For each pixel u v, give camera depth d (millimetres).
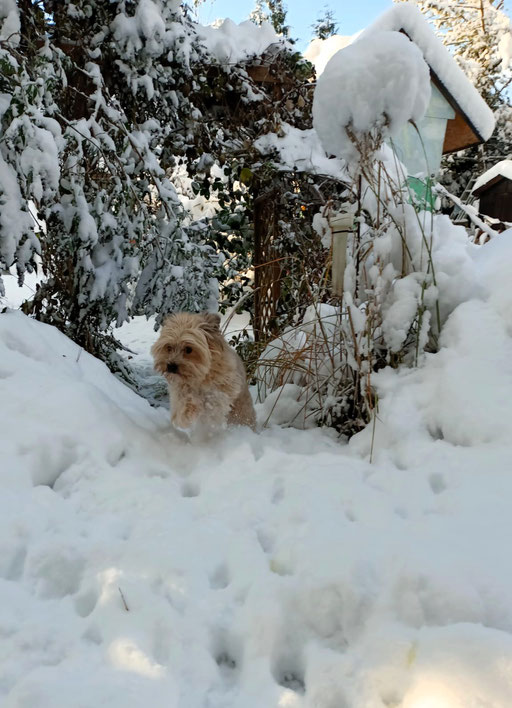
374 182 3705
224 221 6977
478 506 2426
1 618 1776
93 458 2887
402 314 3609
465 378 3252
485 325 3510
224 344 3697
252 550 2164
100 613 1849
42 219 4574
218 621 1848
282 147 5945
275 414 4191
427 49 7676
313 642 1787
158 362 3613
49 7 4820
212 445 3389
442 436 3268
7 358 3352
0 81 3740
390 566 1948
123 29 4875
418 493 2635
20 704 1438
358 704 1540
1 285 4055
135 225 4738
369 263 3881
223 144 6012
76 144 4512
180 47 5152
